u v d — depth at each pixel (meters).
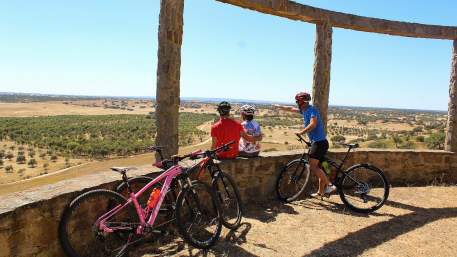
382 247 4.12
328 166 5.54
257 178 5.63
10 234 2.81
